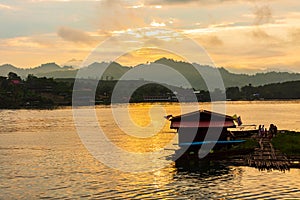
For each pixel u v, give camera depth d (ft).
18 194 144.66
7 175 176.65
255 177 156.76
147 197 136.77
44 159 217.97
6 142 296.71
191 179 159.63
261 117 563.48
